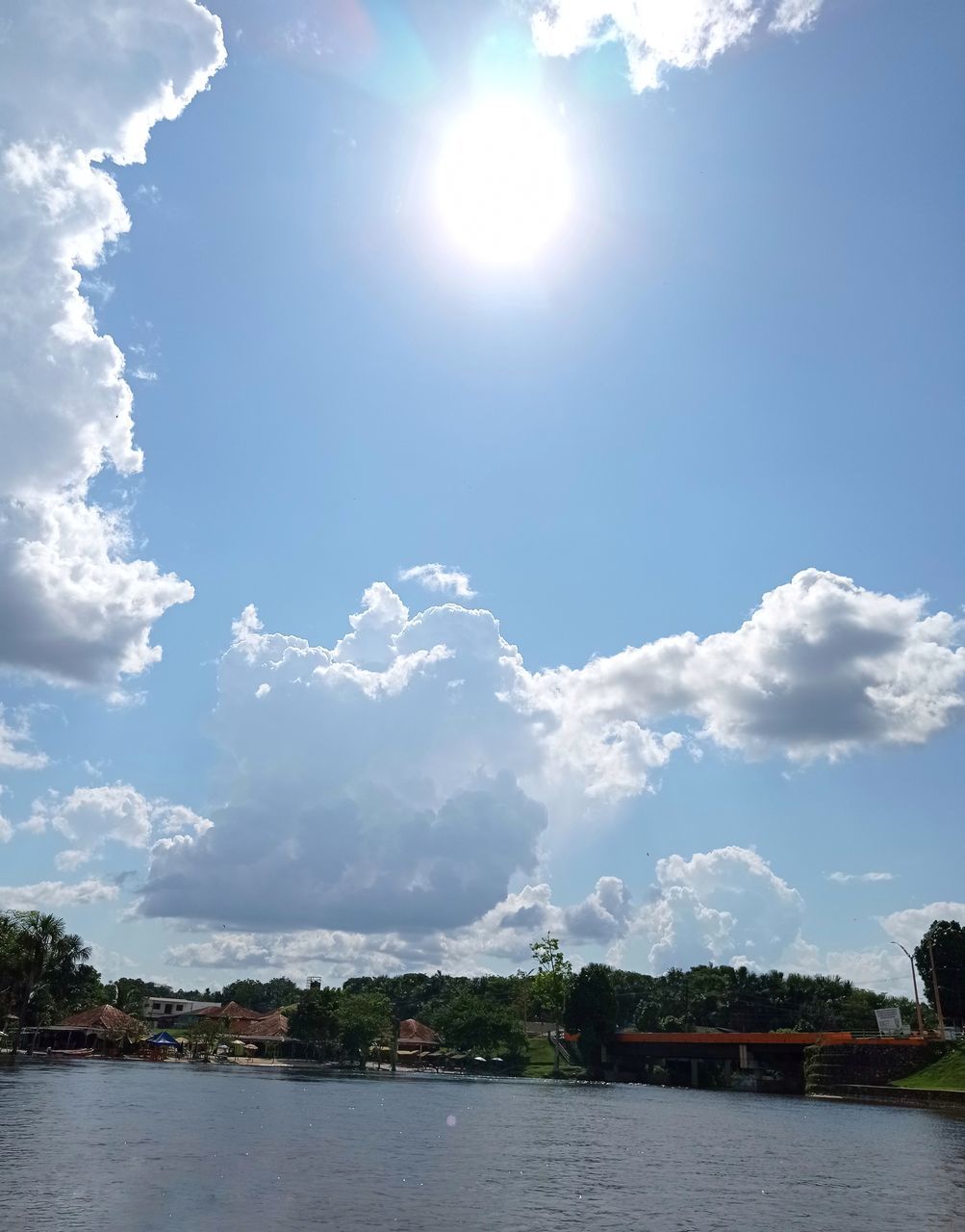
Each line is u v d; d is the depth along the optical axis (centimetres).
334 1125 5609
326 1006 16562
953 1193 3772
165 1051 15500
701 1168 4416
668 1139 5844
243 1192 3053
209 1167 3559
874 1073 11806
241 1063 15462
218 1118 5522
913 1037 11912
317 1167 3775
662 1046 15525
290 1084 9988
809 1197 3569
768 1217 3111
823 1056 12475
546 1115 7538
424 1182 3544
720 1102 10781
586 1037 16512
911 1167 4612
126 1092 7088
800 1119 7969
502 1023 17800
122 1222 2431
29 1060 11550
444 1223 2722
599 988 16762
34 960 12694
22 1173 3123
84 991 16600
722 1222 2977
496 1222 2789
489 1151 4712
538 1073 17300
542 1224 2798
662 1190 3653
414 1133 5453
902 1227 2981
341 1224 2609
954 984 16812
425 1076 14850
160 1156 3756
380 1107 7362
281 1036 17200
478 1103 8562
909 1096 10644
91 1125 4688
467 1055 18050
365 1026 16375
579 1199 3319
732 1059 14775
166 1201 2788
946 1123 7625
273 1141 4581
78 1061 12456
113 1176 3181
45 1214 2486
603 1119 7288
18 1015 13750
